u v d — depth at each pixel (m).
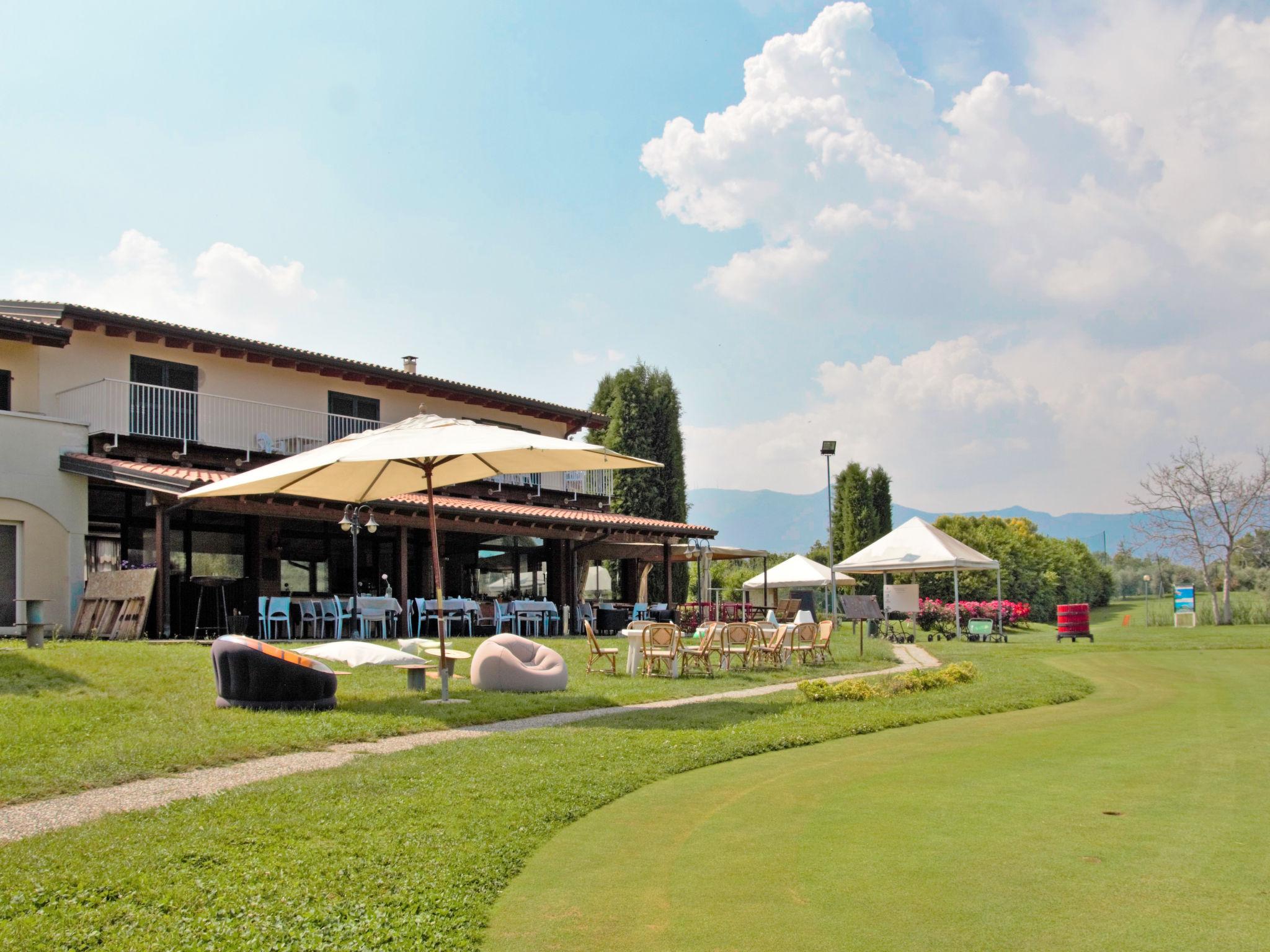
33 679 11.98
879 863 5.38
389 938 4.47
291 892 5.01
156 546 18.19
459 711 11.48
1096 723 11.31
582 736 9.74
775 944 4.29
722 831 6.27
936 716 12.12
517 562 28.73
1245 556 44.66
